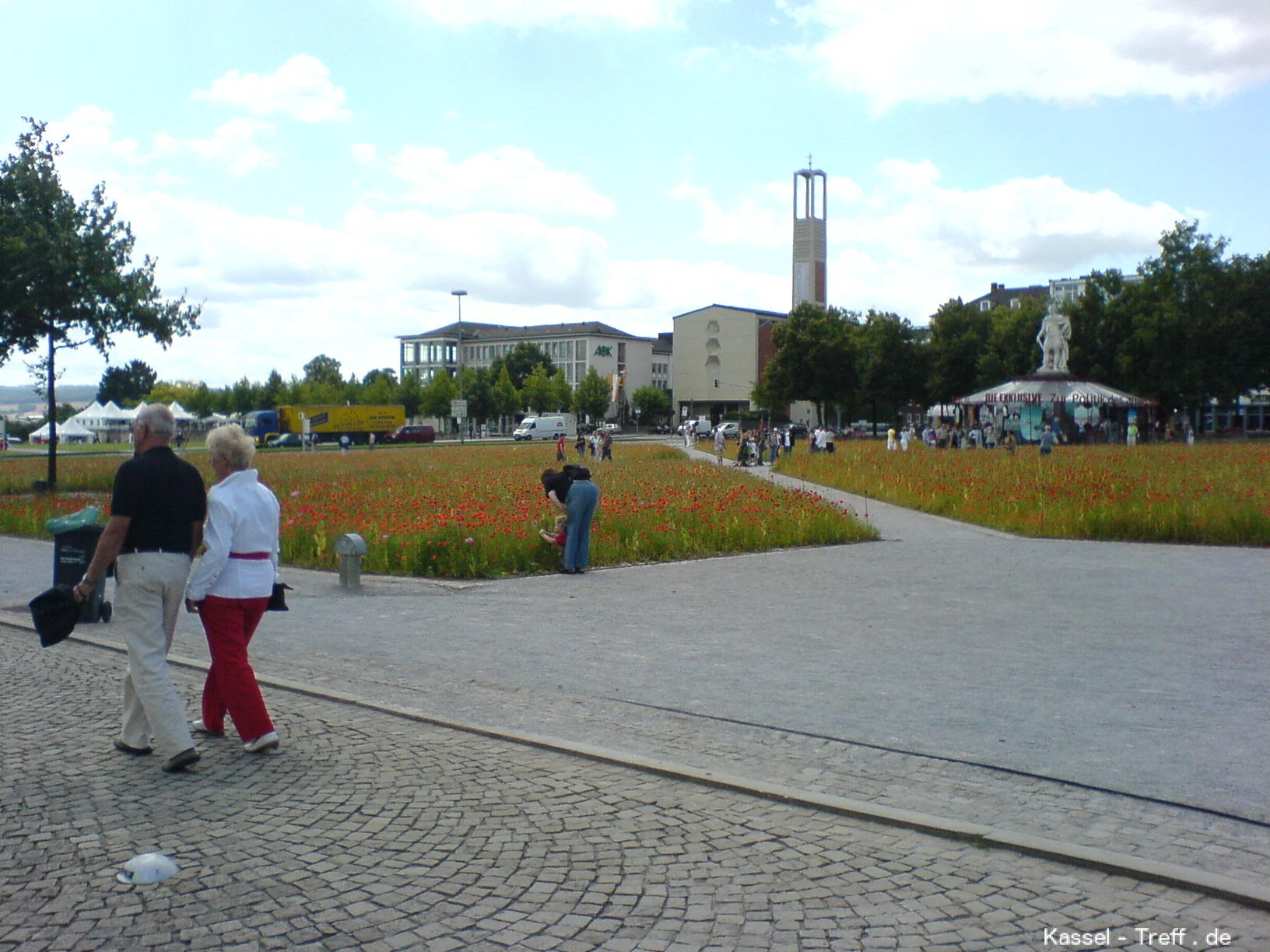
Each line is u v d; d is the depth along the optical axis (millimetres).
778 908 4793
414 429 114562
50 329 35406
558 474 16875
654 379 175125
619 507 21000
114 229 36906
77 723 7945
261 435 108188
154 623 6848
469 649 10711
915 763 6891
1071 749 7145
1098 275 79938
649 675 9508
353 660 10211
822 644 10883
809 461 46500
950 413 99688
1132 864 5094
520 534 17344
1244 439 76375
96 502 28344
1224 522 20859
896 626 11883
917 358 90688
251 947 4461
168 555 6836
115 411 117688
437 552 16391
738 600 13906
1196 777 6527
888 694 8734
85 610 12211
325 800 6211
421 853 5434
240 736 7449
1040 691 8766
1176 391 74562
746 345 142125
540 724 7914
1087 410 68750
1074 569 16969
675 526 19828
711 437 113125
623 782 6539
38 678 9453
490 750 7230
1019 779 6555
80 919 4703
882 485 33312
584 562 16656
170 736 6699
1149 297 75750
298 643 11055
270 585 7320
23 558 19391
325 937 4539
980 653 10383
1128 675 9352
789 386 98375
